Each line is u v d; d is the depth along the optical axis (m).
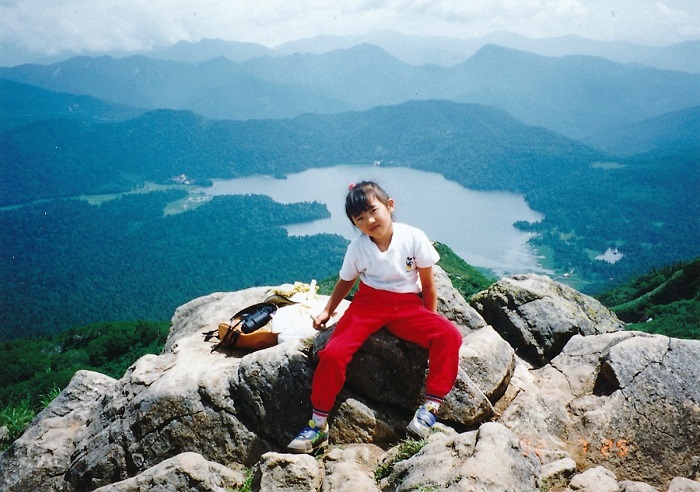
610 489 3.27
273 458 3.64
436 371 3.89
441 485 2.96
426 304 4.20
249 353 4.94
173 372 4.68
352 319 4.11
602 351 4.91
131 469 4.37
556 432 4.12
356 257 4.14
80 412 5.33
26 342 60.38
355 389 4.39
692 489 3.31
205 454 4.29
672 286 77.62
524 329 5.70
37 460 4.82
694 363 4.41
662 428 4.09
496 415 4.32
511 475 3.10
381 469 3.68
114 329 57.78
